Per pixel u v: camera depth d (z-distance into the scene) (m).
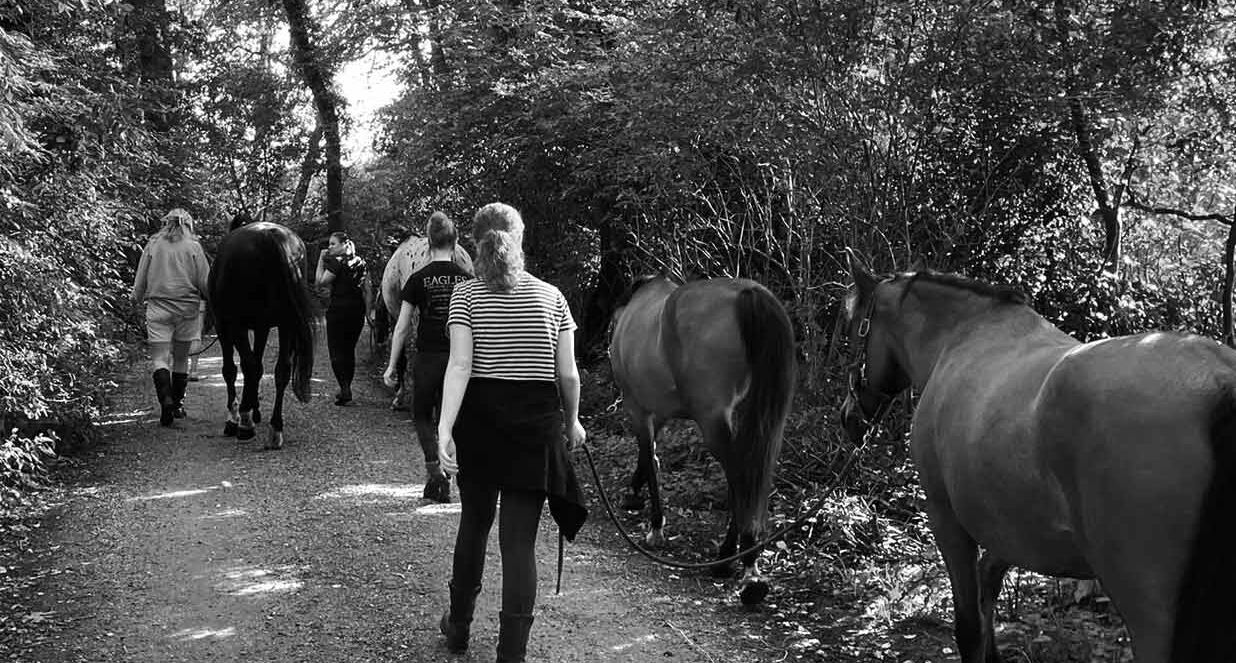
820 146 7.64
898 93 7.20
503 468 4.16
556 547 6.46
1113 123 7.84
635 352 6.36
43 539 6.46
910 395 7.04
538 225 12.88
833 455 7.16
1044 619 4.78
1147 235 10.21
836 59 7.27
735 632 5.04
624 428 9.48
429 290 6.98
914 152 7.68
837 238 8.45
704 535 6.67
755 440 5.46
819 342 7.85
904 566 5.74
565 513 4.31
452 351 4.20
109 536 6.52
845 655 4.71
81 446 8.95
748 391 5.51
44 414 7.99
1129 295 8.92
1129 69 7.49
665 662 4.69
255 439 9.48
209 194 20.67
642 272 11.13
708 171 9.38
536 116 11.80
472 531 4.52
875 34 7.41
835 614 5.23
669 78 8.05
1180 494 2.68
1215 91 8.27
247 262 8.81
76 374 9.08
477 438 4.19
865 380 4.64
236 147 26.50
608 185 11.43
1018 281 8.64
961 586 3.86
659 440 8.65
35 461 7.73
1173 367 2.79
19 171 7.80
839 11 7.01
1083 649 4.39
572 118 11.05
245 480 7.99
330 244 11.50
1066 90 7.52
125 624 5.10
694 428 8.66
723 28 7.53
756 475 5.46
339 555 6.18
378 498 7.51
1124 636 4.48
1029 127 7.88
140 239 14.26
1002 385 3.38
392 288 10.16
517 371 4.19
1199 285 9.70
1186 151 9.24
